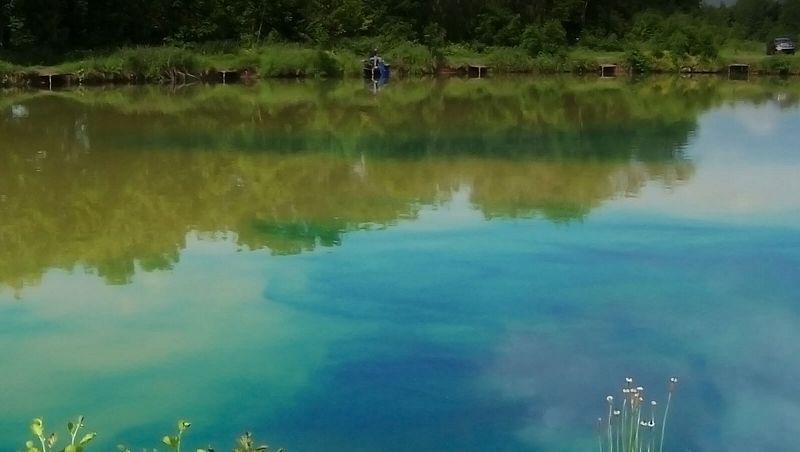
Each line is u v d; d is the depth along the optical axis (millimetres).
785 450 3736
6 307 5539
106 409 4156
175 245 7000
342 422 4027
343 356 4777
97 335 5074
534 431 3924
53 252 6789
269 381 4469
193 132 13664
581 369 4590
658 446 3762
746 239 7059
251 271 6262
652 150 11906
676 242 6988
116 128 14094
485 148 12070
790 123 15039
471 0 35281
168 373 4559
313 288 5887
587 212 8039
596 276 6109
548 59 32594
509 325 5219
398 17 33500
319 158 11133
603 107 18297
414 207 8297
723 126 14664
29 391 4348
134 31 27969
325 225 7609
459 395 4297
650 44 33812
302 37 31328
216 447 3797
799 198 8625
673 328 5164
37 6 24969
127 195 8820
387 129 14219
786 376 4484
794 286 5914
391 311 5453
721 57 32719
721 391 4312
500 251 6730
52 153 11398
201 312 5445
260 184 9398
